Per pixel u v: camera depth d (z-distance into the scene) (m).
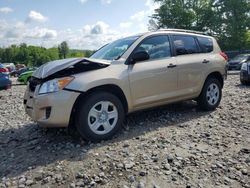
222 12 50.47
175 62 6.58
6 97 11.95
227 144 5.34
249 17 49.44
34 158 4.93
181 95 6.71
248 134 5.83
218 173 4.31
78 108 5.24
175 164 4.54
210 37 7.87
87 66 5.39
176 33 6.99
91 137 5.32
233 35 48.88
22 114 8.23
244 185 4.00
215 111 7.49
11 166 4.70
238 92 10.73
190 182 4.07
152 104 6.20
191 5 51.19
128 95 5.76
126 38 6.58
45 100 5.10
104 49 6.67
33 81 5.60
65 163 4.66
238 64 26.22
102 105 5.42
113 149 5.10
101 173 4.30
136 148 5.14
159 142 5.41
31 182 4.18
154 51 6.37
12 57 104.75
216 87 7.57
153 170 4.38
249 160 4.68
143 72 5.96
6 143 5.79
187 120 6.73
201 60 7.17
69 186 4.04
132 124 6.43
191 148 5.14
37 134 6.16
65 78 5.14
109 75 5.48
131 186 3.98
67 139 5.68
